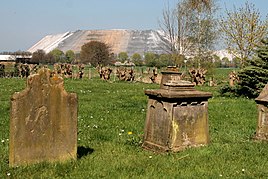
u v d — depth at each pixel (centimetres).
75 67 6019
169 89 809
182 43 4628
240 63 3186
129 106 1606
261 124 939
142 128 1071
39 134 657
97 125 1103
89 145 844
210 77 4184
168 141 789
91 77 4828
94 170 636
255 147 823
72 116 693
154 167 664
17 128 634
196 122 832
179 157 739
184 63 4647
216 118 1280
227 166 677
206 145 841
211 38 4559
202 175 623
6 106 1502
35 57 8544
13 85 2844
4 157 700
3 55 8100
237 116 1329
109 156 736
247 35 3159
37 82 651
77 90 2578
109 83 3662
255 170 658
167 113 795
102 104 1661
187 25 4603
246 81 2069
